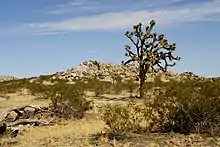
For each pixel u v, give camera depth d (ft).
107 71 202.08
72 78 190.08
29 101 100.83
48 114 73.36
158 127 50.83
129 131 48.70
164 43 118.21
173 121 49.90
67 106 75.10
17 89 144.56
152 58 116.57
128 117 49.93
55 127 62.54
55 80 175.22
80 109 75.15
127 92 142.92
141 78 115.65
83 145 44.16
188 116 48.21
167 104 49.90
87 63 211.00
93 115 72.08
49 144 46.57
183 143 42.11
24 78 195.72
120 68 206.90
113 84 147.95
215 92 48.62
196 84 50.34
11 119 66.18
